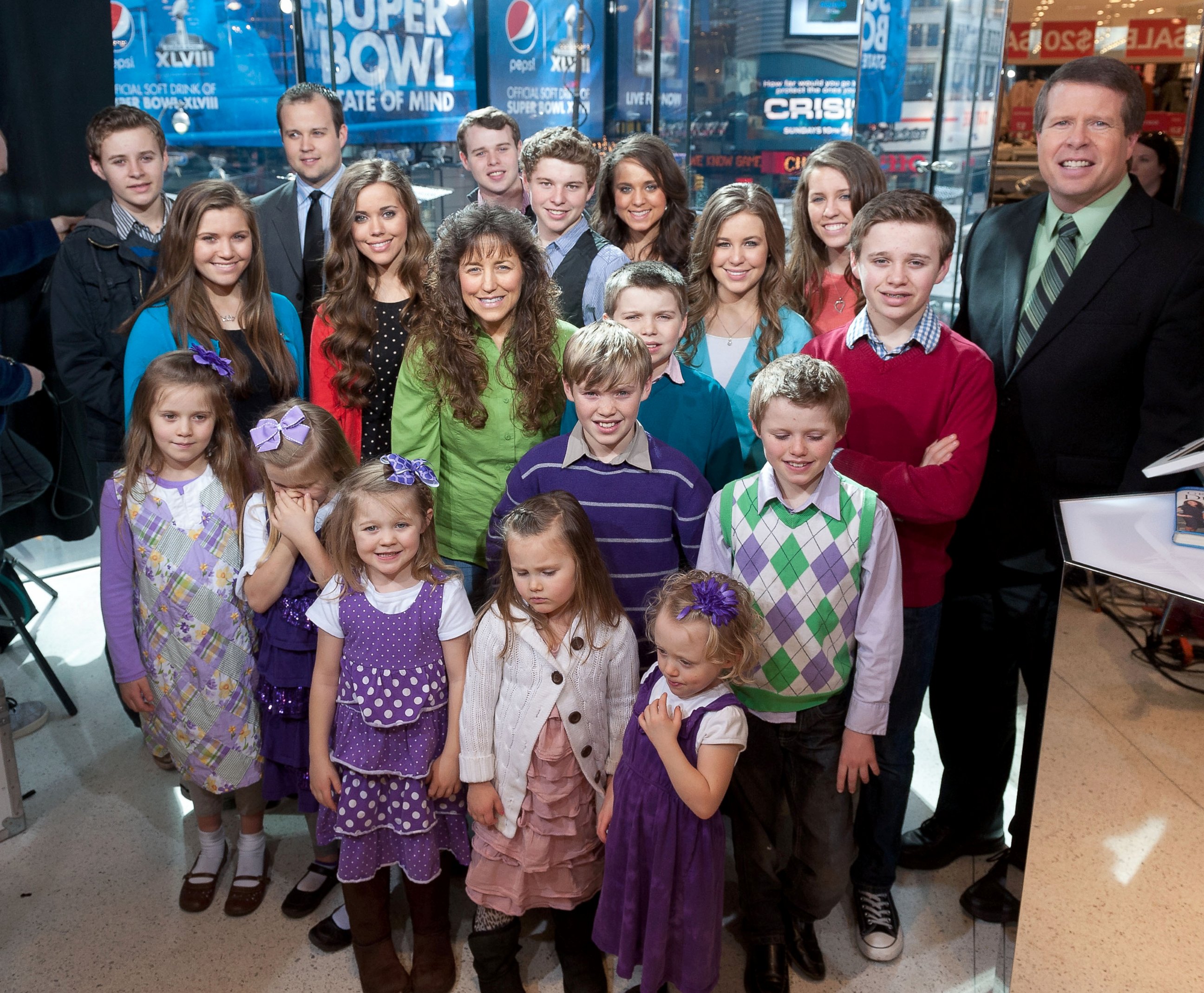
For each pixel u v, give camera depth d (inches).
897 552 63.3
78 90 112.3
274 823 88.4
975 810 79.9
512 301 74.7
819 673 63.9
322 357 86.0
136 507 73.4
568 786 64.1
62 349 94.3
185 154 128.2
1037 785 54.4
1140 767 50.0
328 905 77.2
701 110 142.1
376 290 86.7
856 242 68.3
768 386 59.4
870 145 134.9
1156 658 47.9
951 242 66.5
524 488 69.9
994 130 88.8
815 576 62.0
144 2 120.6
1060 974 56.2
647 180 96.5
